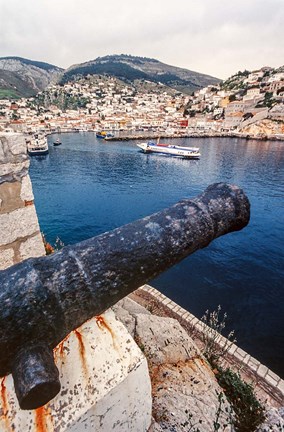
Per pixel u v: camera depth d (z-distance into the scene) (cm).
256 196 2698
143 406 208
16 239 302
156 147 5750
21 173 295
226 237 1644
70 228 1948
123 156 5362
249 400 296
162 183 3347
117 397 179
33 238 319
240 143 7288
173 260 176
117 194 2852
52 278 144
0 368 139
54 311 143
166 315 528
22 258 312
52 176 3688
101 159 5034
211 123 10338
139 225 173
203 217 184
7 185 285
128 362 185
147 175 3794
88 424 166
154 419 243
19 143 286
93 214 2238
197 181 3450
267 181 3356
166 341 359
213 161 4844
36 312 136
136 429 212
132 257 162
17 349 135
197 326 486
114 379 175
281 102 8594
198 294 1112
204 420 253
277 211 2248
